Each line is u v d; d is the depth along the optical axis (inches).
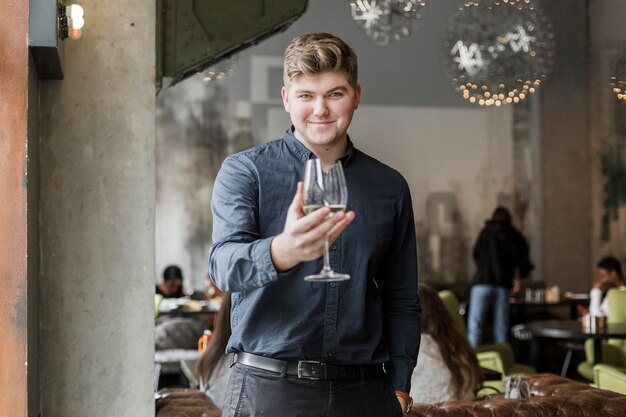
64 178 119.3
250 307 83.4
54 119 119.3
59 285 118.7
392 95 509.7
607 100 515.5
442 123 513.0
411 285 93.7
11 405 99.8
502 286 375.6
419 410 127.6
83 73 120.3
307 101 81.3
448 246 511.5
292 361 83.0
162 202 484.7
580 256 520.4
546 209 519.2
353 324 83.9
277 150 85.7
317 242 67.9
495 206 516.4
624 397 135.0
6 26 101.3
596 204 520.7
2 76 101.1
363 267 84.7
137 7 121.7
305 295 82.6
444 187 512.7
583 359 414.6
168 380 283.7
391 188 88.7
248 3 157.3
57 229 119.0
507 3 358.9
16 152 101.1
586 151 521.7
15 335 100.0
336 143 84.5
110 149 120.5
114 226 120.2
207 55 155.3
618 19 494.0
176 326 269.6
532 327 297.3
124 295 120.1
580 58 519.5
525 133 519.2
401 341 93.2
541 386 151.0
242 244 75.7
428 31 511.5
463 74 370.0
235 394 84.3
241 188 83.3
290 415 82.1
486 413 129.0
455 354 155.3
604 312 313.1
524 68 364.2
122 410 119.6
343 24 504.4
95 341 119.3
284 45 494.6
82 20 110.0
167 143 485.1
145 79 121.5
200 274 486.6
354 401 84.2
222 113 489.1
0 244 100.2
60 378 118.5
